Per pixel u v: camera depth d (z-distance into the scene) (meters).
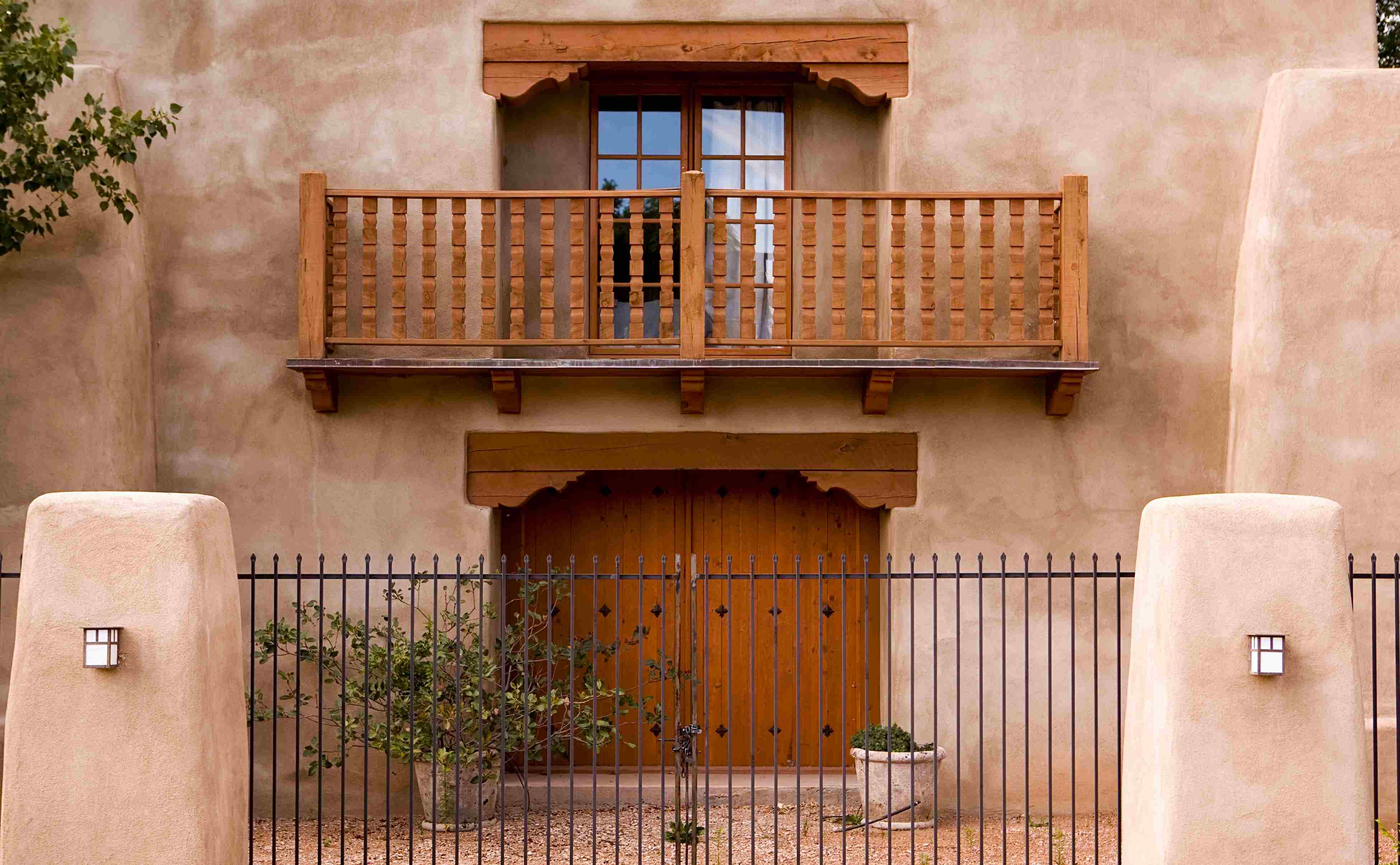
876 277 8.51
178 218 8.88
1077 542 8.89
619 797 7.39
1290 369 8.30
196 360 8.86
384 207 8.94
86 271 8.21
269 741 8.75
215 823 5.64
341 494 8.85
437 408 8.90
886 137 9.15
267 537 8.82
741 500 9.58
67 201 8.30
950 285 8.81
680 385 8.91
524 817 6.75
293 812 8.75
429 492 8.86
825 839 8.06
